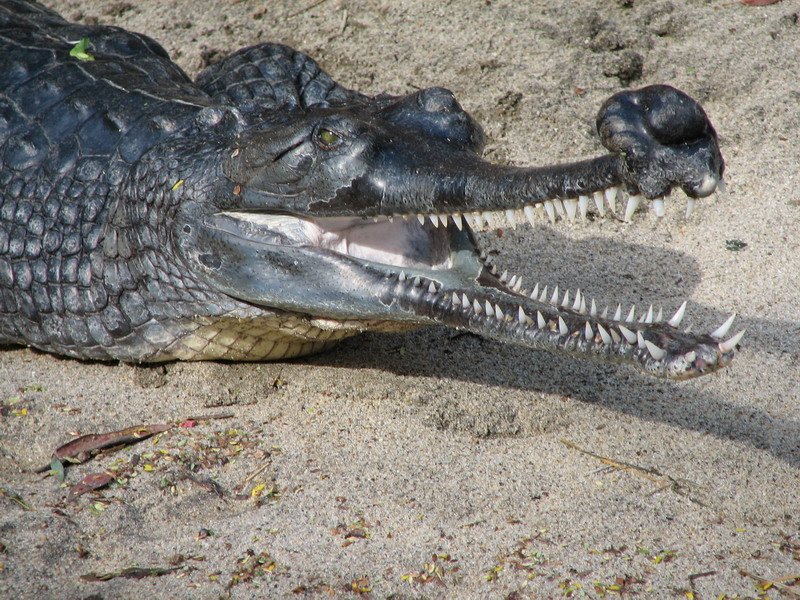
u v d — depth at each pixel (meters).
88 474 15.48
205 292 17.20
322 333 17.38
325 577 13.20
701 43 25.72
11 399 17.55
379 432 16.39
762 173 22.67
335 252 16.00
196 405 17.31
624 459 15.76
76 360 19.25
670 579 13.06
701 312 19.42
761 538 13.94
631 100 12.65
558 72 25.31
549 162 23.14
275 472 15.45
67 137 19.81
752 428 16.45
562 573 13.17
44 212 19.17
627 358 13.16
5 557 13.57
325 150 15.39
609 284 20.36
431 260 16.11
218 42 27.69
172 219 17.19
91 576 13.30
